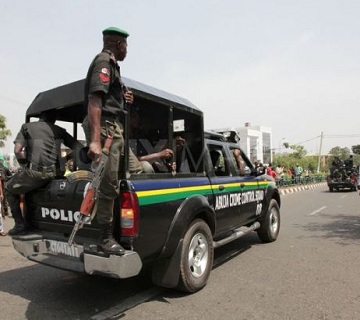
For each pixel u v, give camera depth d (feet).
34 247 14.17
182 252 14.39
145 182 12.98
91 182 11.96
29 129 14.38
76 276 17.72
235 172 20.77
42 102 15.70
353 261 19.99
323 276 17.40
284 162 135.74
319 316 12.88
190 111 16.40
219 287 15.97
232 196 19.35
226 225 19.04
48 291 15.70
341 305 13.84
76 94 14.52
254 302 14.21
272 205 24.93
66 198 13.52
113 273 11.54
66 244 13.12
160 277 14.47
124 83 13.00
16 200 14.80
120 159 12.38
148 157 14.89
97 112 11.22
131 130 16.26
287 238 26.40
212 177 17.94
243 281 16.75
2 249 23.73
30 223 15.20
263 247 23.54
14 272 18.52
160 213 13.35
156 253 13.42
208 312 13.33
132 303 14.25
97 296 15.05
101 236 11.92
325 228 30.58
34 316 13.12
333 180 79.30
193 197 15.29
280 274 17.79
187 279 14.60
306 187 95.20
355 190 80.18
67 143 15.33
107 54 11.60
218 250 22.76
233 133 22.44
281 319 12.66
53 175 14.32
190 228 15.02
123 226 12.13
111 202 11.68
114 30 12.19
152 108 15.46
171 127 15.37
